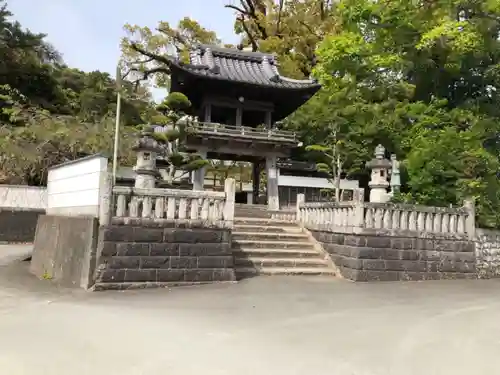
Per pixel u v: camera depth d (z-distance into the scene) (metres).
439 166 15.91
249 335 6.26
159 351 5.45
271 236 14.39
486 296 9.97
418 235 12.59
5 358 5.07
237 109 22.58
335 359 5.30
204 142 21.44
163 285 10.06
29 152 23.14
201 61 22.83
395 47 18.38
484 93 21.16
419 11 15.78
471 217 13.33
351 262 12.10
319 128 24.91
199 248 10.56
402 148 19.55
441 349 5.79
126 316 7.25
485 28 15.41
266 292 9.73
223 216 10.91
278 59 31.12
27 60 32.16
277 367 4.97
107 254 9.72
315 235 14.45
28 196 21.20
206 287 10.12
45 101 32.62
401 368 5.04
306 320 7.27
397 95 22.44
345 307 8.42
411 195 16.02
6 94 29.44
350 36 19.23
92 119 31.38
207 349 5.57
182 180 21.97
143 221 10.09
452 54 17.05
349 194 25.55
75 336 6.04
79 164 11.48
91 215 10.32
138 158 13.23
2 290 9.72
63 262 11.12
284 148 22.77
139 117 34.50
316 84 21.83
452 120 18.91
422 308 8.48
